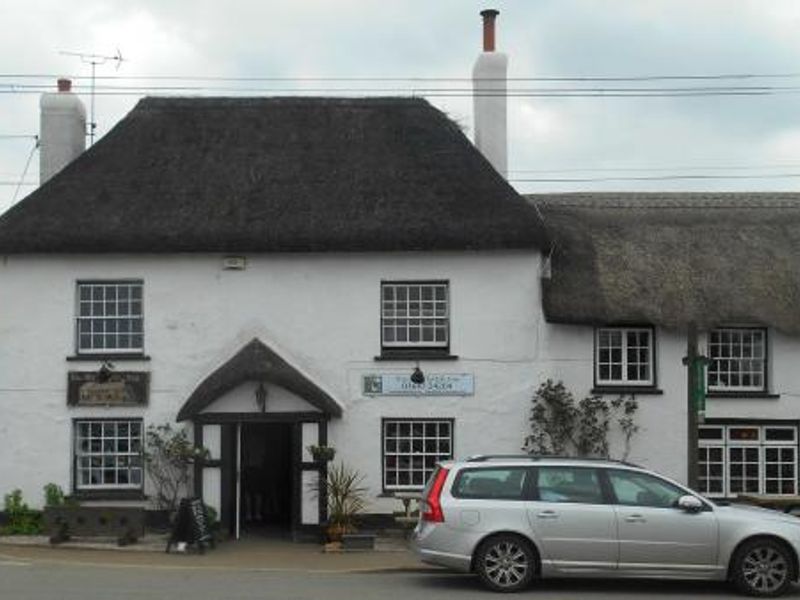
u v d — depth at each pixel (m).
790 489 22.62
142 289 22.70
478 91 25.09
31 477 22.44
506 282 22.52
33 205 22.84
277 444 23.45
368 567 17.69
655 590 15.62
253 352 21.86
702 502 15.39
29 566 17.53
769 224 24.58
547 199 27.17
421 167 23.30
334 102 24.81
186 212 22.59
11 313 22.69
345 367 22.44
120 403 22.44
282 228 22.27
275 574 16.84
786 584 15.11
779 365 22.78
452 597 14.55
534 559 15.25
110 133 24.16
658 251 23.50
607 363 22.73
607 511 15.30
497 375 22.38
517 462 15.68
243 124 24.39
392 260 22.56
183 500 19.98
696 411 18.58
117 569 17.22
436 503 15.45
